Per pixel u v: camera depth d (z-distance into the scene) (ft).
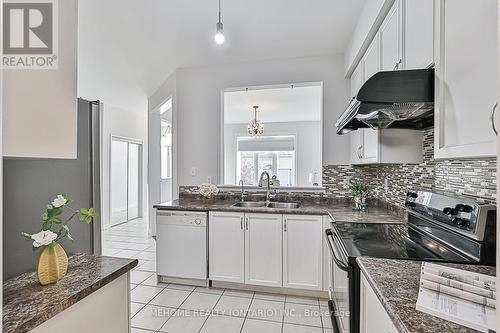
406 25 5.11
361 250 4.59
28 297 3.21
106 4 8.27
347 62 9.62
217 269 9.00
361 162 8.15
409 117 5.80
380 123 6.49
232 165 25.35
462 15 3.18
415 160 6.54
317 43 9.65
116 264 4.28
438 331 2.23
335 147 10.16
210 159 11.41
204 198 10.97
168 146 22.27
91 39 9.80
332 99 10.26
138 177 20.77
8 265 3.84
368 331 3.85
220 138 11.30
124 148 19.13
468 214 3.99
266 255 8.63
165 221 9.36
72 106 3.61
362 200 8.71
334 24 8.62
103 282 3.73
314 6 7.97
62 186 4.96
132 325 6.91
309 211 8.32
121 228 17.56
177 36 9.69
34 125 3.10
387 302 2.71
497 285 1.49
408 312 2.52
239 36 9.45
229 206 9.35
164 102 13.21
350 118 6.07
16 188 4.02
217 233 8.97
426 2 4.34
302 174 24.02
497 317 1.48
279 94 14.96
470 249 3.98
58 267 3.63
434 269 3.45
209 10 8.39
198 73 11.53
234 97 15.60
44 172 4.54
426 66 4.37
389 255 4.32
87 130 5.70
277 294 8.64
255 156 25.61
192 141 11.57
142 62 11.31
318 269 8.29
